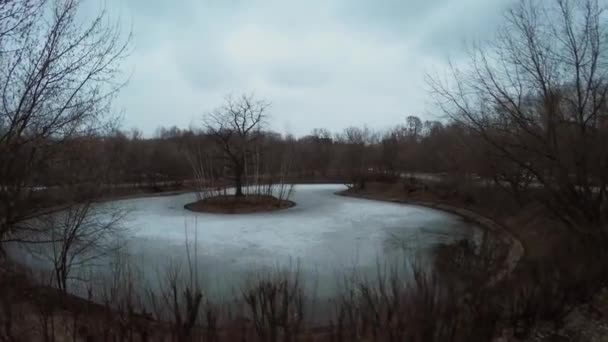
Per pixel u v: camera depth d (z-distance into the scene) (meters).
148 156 44.75
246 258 13.34
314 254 13.92
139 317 6.46
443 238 17.02
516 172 11.96
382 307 6.28
